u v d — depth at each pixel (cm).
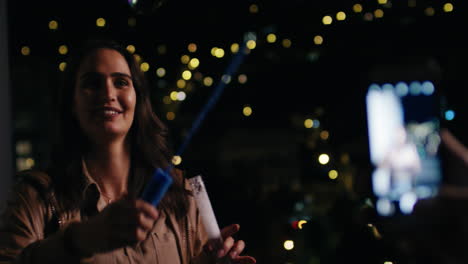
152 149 164
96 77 148
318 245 326
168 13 448
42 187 143
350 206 315
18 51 406
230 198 391
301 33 499
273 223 375
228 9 472
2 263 130
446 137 338
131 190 158
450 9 465
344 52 565
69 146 153
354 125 643
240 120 620
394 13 490
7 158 222
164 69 478
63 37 412
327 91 622
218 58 515
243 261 157
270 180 506
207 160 490
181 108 594
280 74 608
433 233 345
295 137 604
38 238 138
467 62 395
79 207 146
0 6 225
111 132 148
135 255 143
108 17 418
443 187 336
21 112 466
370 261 292
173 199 158
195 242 165
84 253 115
